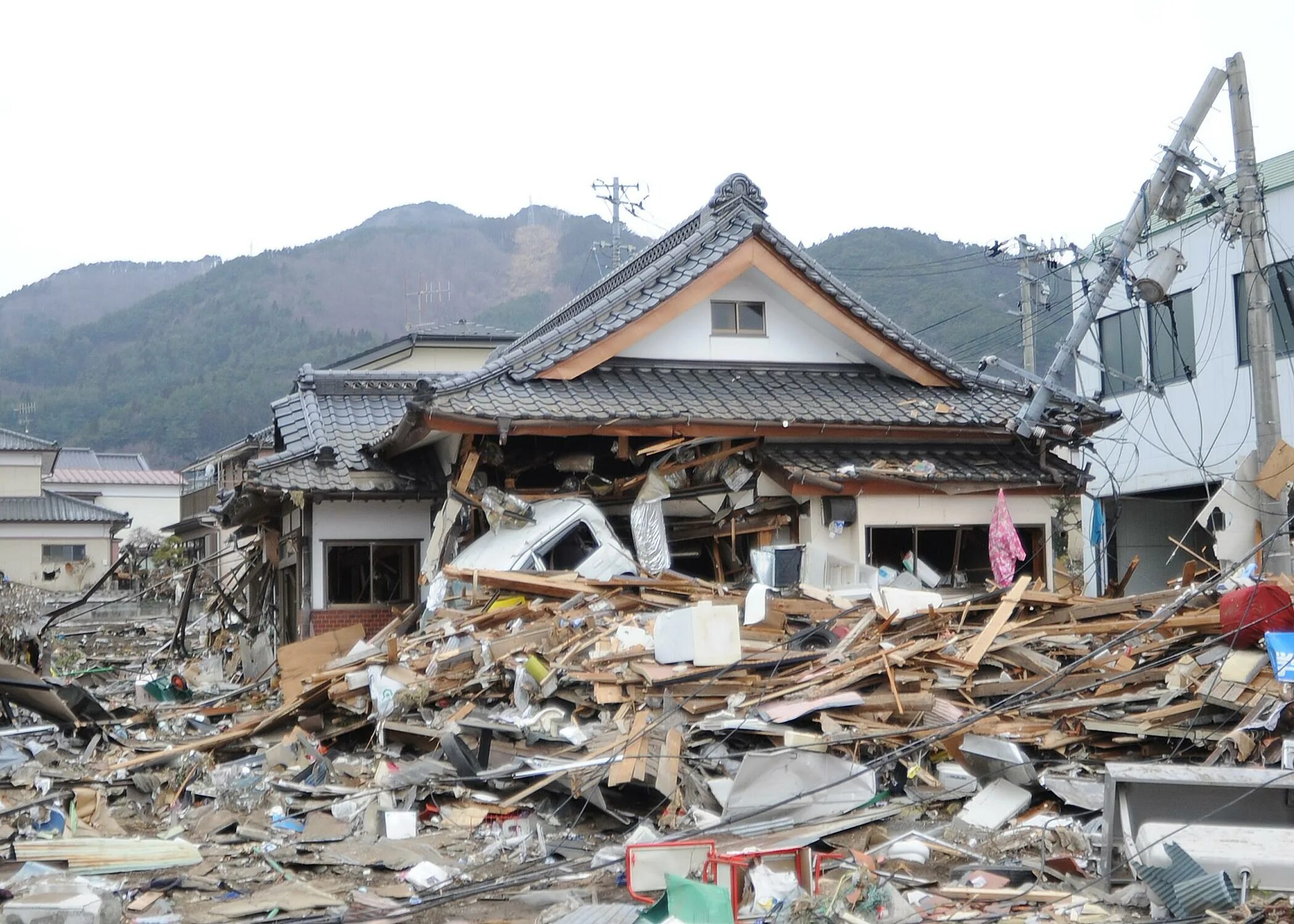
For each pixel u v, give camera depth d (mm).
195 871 9227
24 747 13570
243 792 11297
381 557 19516
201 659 23969
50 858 9211
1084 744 10453
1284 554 13125
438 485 19047
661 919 7414
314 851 9648
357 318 180375
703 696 10992
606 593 14062
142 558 43219
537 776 10617
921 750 10516
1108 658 11359
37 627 21375
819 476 15898
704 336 18266
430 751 11844
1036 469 17500
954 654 11469
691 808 9930
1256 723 9508
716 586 14531
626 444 16469
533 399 16078
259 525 24344
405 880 8969
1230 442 22656
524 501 16156
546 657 12008
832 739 10109
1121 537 26000
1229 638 10609
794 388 17797
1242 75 14227
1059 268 26953
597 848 9547
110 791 12109
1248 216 14055
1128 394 25609
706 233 18688
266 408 123812
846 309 18000
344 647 16141
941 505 16875
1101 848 8531
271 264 192375
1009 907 7590
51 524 46938
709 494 17422
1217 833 7633
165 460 118375
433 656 13164
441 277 197125
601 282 24172
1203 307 23328
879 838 9266
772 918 7520
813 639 12281
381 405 22344
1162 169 15508
